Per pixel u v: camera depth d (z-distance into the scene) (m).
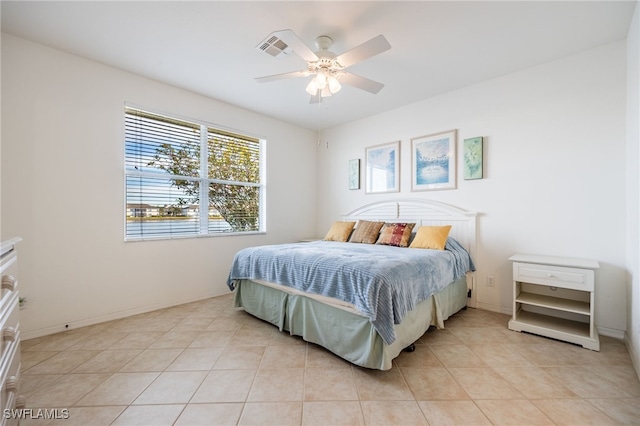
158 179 3.08
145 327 2.55
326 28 2.11
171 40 2.28
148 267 2.96
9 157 2.20
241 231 3.87
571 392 1.60
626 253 2.22
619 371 1.80
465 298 3.03
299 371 1.84
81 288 2.54
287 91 3.25
